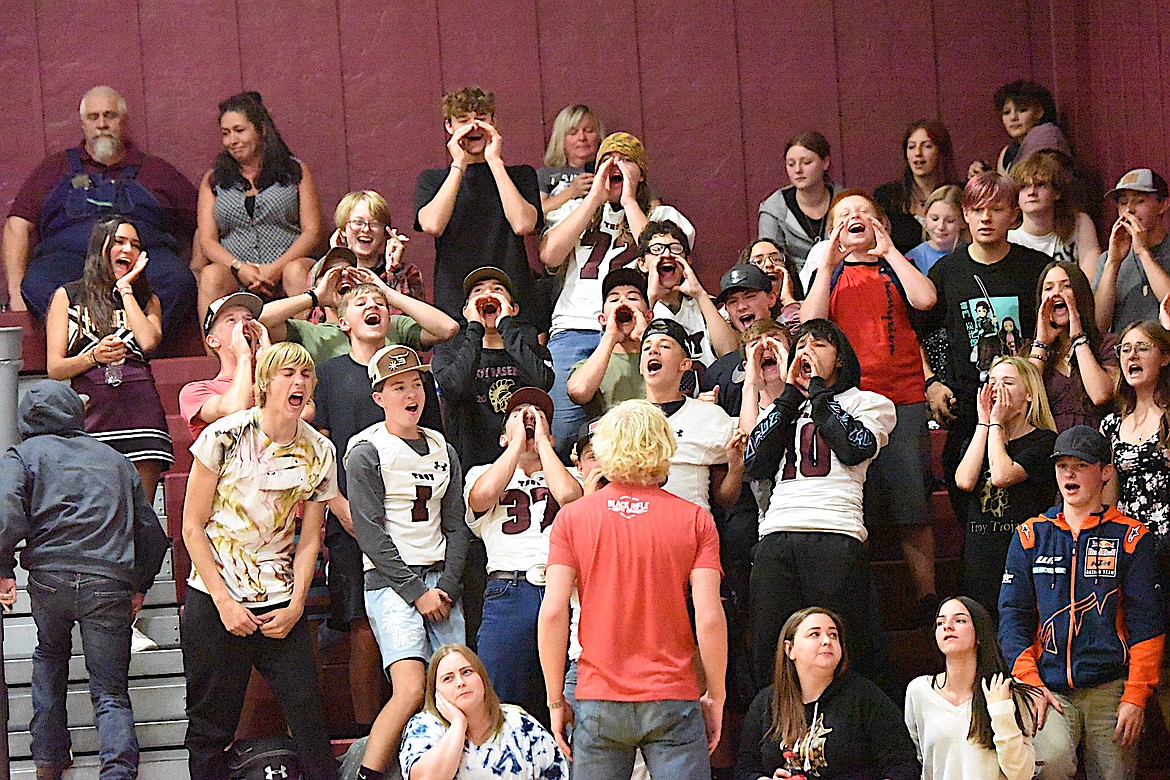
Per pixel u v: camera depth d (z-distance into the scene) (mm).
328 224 24094
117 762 14227
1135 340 15969
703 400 16172
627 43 24562
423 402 15031
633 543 12109
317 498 14383
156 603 16891
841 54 24641
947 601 14453
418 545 14703
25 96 23750
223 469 13977
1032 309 17594
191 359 20266
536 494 15297
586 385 16844
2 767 14266
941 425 17734
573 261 19094
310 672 14164
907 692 14570
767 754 13977
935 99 24469
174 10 24000
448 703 13430
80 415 15133
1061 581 15109
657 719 11891
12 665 15930
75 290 18219
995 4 24656
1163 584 15570
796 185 21641
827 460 15219
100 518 14672
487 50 24422
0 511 14344
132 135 23844
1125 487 16016
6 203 23594
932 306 17469
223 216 21797
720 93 24625
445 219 18234
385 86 24281
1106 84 22953
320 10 24234
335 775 14156
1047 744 14547
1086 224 19922
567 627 12273
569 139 21984
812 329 15461
